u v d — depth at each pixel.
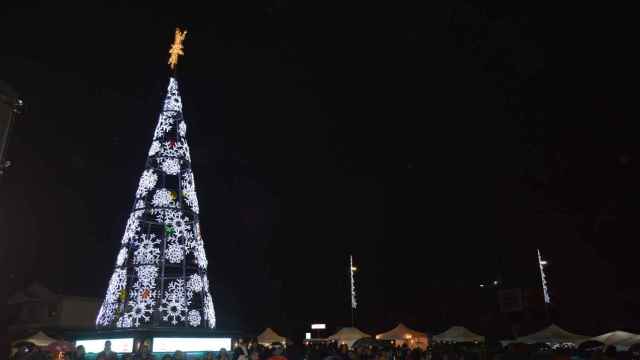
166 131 27.23
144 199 26.16
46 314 40.75
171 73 28.80
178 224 26.03
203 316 26.77
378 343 31.45
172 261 25.59
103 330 25.17
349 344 36.91
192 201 27.08
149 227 26.14
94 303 44.56
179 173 26.77
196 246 26.78
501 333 55.28
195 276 26.28
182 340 25.05
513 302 37.72
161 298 24.81
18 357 13.24
